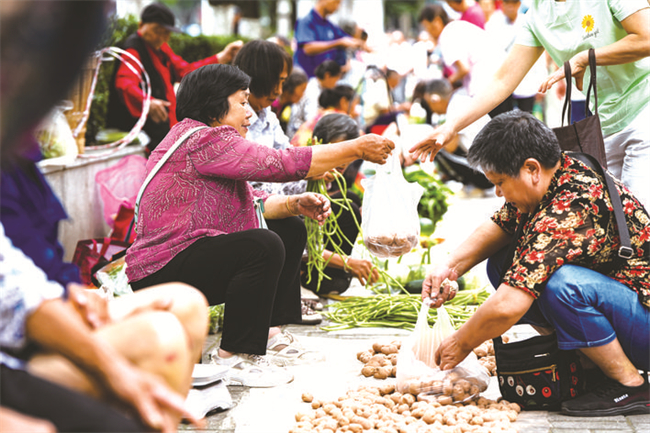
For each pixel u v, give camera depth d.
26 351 1.54
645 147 3.29
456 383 2.57
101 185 4.86
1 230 1.46
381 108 7.25
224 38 8.03
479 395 2.62
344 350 3.34
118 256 3.40
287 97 6.41
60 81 1.21
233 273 2.81
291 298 3.42
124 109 5.31
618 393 2.45
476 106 3.36
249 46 3.60
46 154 4.35
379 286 4.38
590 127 2.76
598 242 2.41
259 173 2.77
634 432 2.32
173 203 2.81
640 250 2.47
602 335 2.40
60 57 1.18
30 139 1.27
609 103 3.33
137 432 1.39
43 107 1.21
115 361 1.47
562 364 2.47
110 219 4.78
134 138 5.29
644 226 2.49
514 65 3.43
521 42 3.43
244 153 2.77
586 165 2.50
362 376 2.98
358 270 3.98
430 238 4.78
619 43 3.04
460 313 3.72
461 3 8.50
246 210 2.94
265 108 3.77
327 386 2.86
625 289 2.43
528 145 2.39
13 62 1.14
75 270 1.77
